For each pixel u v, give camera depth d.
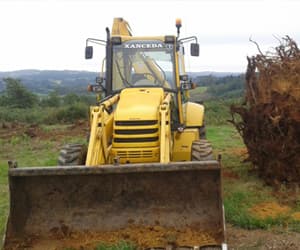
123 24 10.34
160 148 6.43
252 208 7.12
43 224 5.79
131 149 6.67
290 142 7.99
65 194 5.81
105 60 8.29
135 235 5.62
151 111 6.80
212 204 5.71
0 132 21.11
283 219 6.57
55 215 5.81
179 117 7.97
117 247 5.35
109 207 5.81
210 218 5.69
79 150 7.19
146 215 5.78
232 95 29.33
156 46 8.17
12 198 5.65
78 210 5.82
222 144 13.66
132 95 7.35
